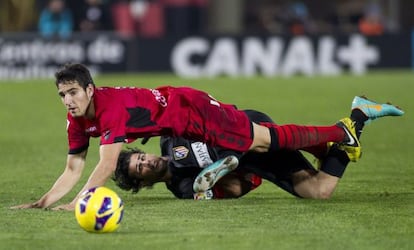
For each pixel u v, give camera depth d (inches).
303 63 3137.3
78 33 3206.2
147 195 1072.2
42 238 812.6
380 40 3198.8
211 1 4010.8
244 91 2549.2
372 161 1382.9
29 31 3599.9
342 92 2519.7
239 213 935.0
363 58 3186.5
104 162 897.5
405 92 2512.3
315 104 2235.5
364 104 1040.8
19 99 2442.2
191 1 3809.1
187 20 3806.6
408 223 879.7
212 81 2859.3
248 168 1027.3
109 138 903.1
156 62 3112.7
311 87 2667.3
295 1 4618.6
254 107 2166.6
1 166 1371.8
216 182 1031.6
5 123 1969.7
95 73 3083.2
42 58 3048.7
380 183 1170.6
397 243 792.3
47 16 3272.6
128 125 915.4
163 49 3107.8
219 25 4018.2
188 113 942.4
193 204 992.9
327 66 3157.0
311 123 1876.2
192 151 1010.1
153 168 1005.2
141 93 929.5
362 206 978.7
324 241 798.5
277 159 1025.5
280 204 992.9
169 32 3769.7
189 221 890.7
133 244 787.4
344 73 3169.3
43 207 950.4
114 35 3090.6
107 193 828.6
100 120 906.7
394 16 3976.4
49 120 2020.2
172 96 941.2
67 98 893.2
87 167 1354.6
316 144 997.8
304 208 966.4
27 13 3592.5
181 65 3112.7
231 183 1036.5
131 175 1009.5
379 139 1657.2
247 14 4138.8
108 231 826.2
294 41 3122.5
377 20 3612.2
